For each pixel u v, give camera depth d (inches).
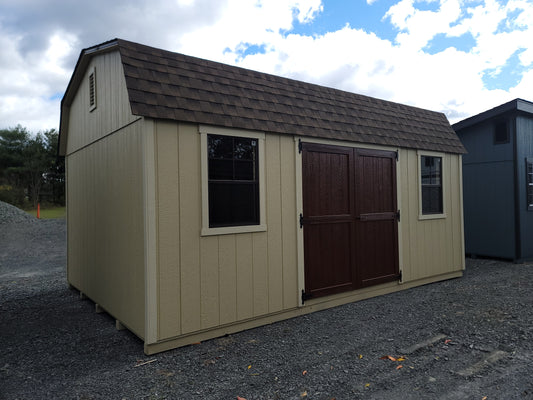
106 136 177.8
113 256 169.2
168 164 138.2
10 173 1378.0
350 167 203.5
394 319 169.8
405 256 230.7
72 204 248.1
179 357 130.9
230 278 154.6
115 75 163.9
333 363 121.8
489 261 331.0
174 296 138.3
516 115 313.9
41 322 177.0
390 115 241.0
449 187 264.5
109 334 158.4
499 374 111.2
